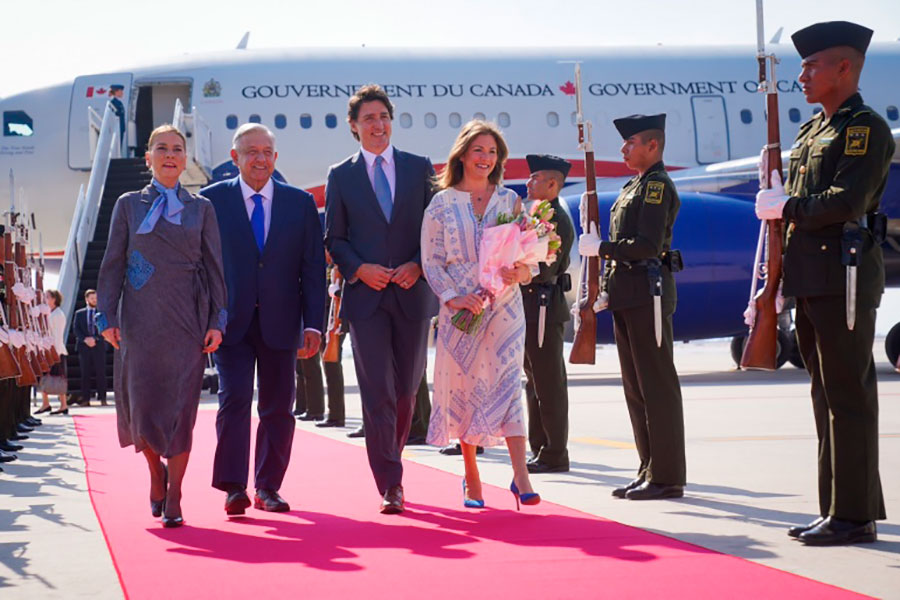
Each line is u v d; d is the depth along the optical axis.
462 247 4.95
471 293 4.81
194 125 18.16
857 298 4.08
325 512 5.04
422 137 20.02
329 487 5.93
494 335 4.89
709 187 18.44
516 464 4.88
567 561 3.77
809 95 4.21
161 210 4.85
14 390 9.54
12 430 9.57
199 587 3.49
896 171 17.03
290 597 3.31
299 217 5.32
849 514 4.11
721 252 16.16
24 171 20.38
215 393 16.91
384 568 3.71
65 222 20.53
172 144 4.94
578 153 20.53
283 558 3.94
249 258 5.22
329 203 5.29
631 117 5.41
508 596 3.27
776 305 4.33
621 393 14.54
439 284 4.91
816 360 4.35
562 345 6.59
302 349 5.43
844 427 4.12
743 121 21.23
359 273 5.08
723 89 21.31
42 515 5.12
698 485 5.81
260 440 5.33
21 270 8.62
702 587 3.34
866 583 3.38
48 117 20.50
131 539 4.41
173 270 4.81
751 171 18.06
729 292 16.20
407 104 20.06
